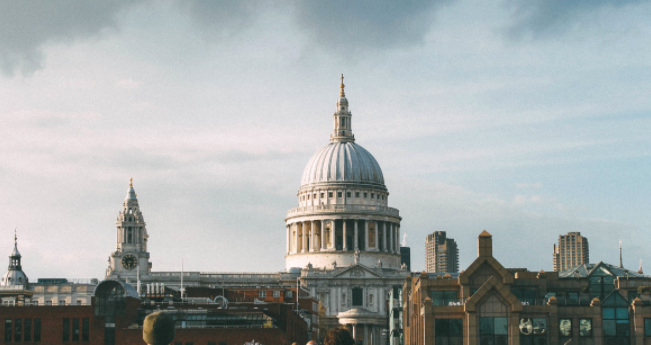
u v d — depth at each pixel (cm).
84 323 16150
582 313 13212
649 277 14000
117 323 16150
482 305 13088
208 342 15638
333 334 10894
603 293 14212
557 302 13250
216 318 16488
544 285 14212
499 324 13050
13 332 16162
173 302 17838
